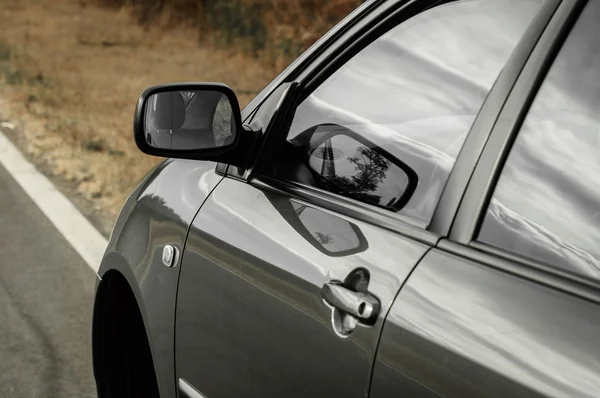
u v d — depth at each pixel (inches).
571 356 75.1
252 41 906.1
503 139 93.3
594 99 89.7
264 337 112.0
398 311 91.4
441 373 84.1
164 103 130.6
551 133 91.2
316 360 101.4
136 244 152.8
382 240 100.2
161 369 144.5
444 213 94.8
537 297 81.6
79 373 217.9
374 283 96.0
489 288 85.4
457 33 111.5
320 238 108.0
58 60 795.4
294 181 121.9
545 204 88.7
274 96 134.8
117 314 168.1
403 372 88.4
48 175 411.5
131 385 169.0
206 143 130.7
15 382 212.7
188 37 960.9
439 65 112.2
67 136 501.0
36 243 312.8
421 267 92.7
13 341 234.4
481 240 90.3
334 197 113.5
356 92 122.2
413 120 111.3
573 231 85.7
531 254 86.3
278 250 112.5
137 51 876.6
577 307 78.4
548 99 92.4
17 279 278.5
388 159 110.3
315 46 133.5
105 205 365.4
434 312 87.8
